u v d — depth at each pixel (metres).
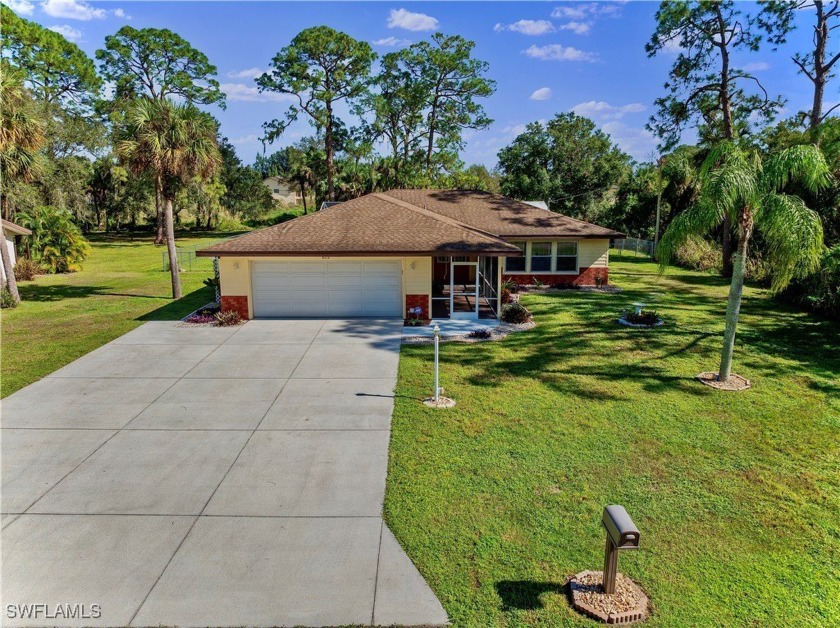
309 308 16.42
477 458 7.76
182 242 47.22
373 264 16.11
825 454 7.90
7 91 17.67
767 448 8.09
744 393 10.25
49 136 38.75
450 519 6.33
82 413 9.41
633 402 9.83
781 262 9.62
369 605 5.04
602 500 6.71
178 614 4.94
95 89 47.22
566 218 23.39
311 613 4.95
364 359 12.36
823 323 15.55
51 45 42.84
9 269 19.05
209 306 17.78
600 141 51.12
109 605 5.04
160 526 6.21
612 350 13.06
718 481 7.17
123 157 18.83
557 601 5.09
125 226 61.62
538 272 22.73
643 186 39.28
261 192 65.12
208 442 8.31
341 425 8.89
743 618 4.88
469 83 40.56
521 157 52.47
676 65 24.69
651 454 7.88
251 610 4.98
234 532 6.11
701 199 10.02
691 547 5.86
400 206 18.58
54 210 30.83
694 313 17.08
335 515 6.42
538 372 11.48
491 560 5.64
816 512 6.50
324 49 40.91
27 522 6.29
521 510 6.50
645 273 26.59
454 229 16.69
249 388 10.57
